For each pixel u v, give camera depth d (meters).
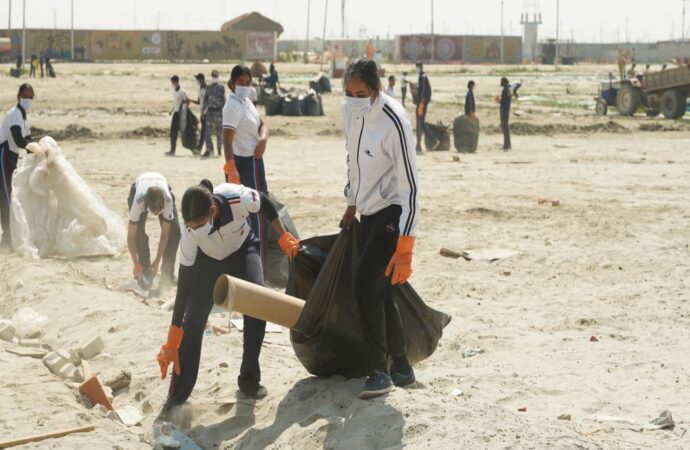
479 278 10.03
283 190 16.08
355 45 106.31
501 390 6.39
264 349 7.18
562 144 25.38
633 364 6.98
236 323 8.05
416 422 4.98
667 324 8.23
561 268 10.48
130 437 5.32
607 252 11.19
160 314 8.05
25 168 10.73
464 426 4.91
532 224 13.05
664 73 34.28
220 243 5.71
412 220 5.22
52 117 30.55
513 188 16.66
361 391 5.57
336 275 5.44
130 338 7.36
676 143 25.81
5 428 5.37
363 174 5.37
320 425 5.14
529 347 7.53
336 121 30.77
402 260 5.22
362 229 5.54
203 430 5.57
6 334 7.59
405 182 5.25
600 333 7.97
